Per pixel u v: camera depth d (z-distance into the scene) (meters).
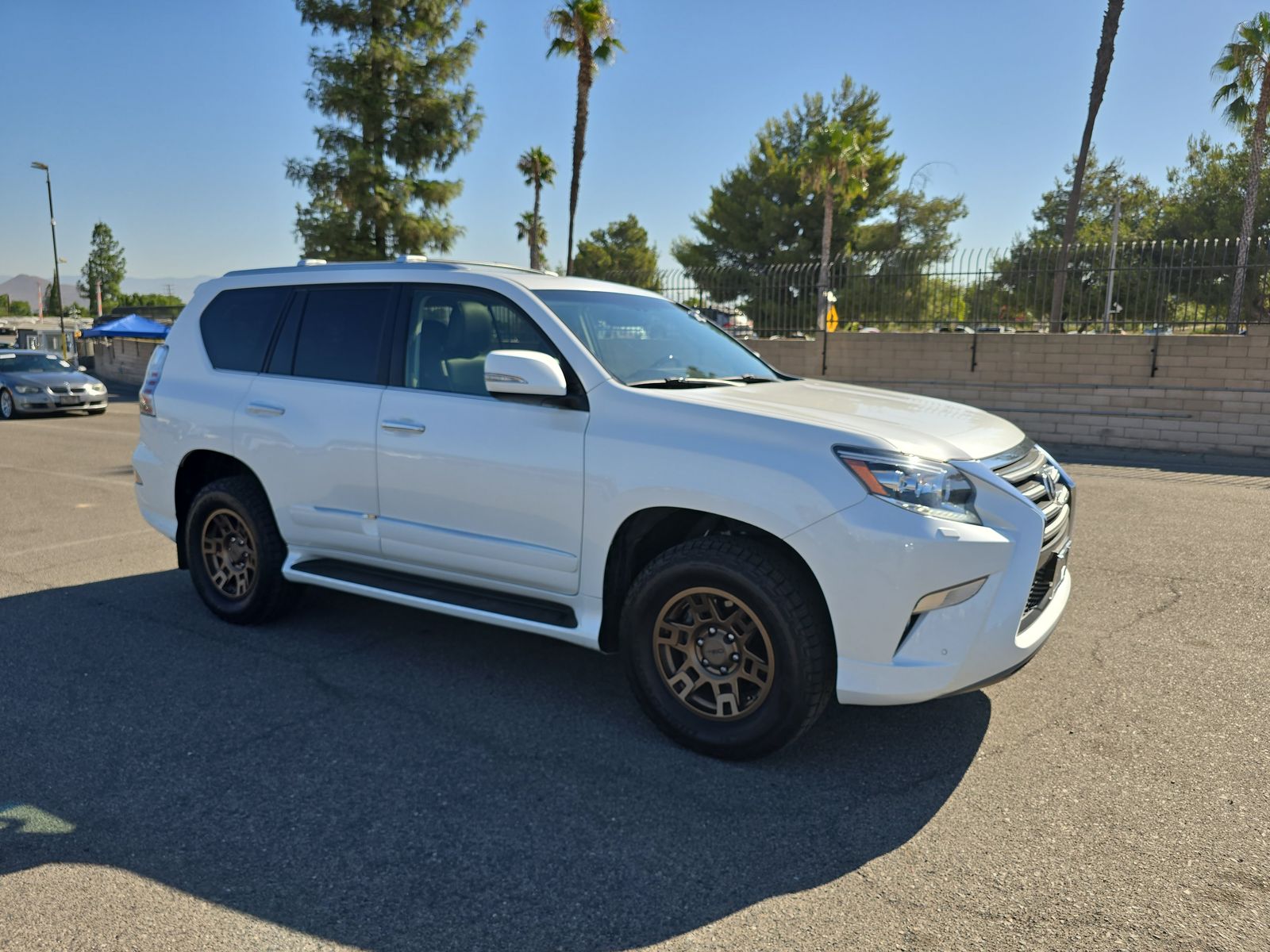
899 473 3.05
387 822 2.94
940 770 3.28
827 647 3.20
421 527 4.09
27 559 6.41
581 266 63.78
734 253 39.16
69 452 12.61
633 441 3.46
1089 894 2.52
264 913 2.47
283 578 4.75
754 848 2.79
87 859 2.73
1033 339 14.13
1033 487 3.35
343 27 27.66
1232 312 13.08
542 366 3.51
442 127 28.17
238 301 5.00
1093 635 4.71
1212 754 3.38
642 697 3.51
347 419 4.30
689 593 3.34
